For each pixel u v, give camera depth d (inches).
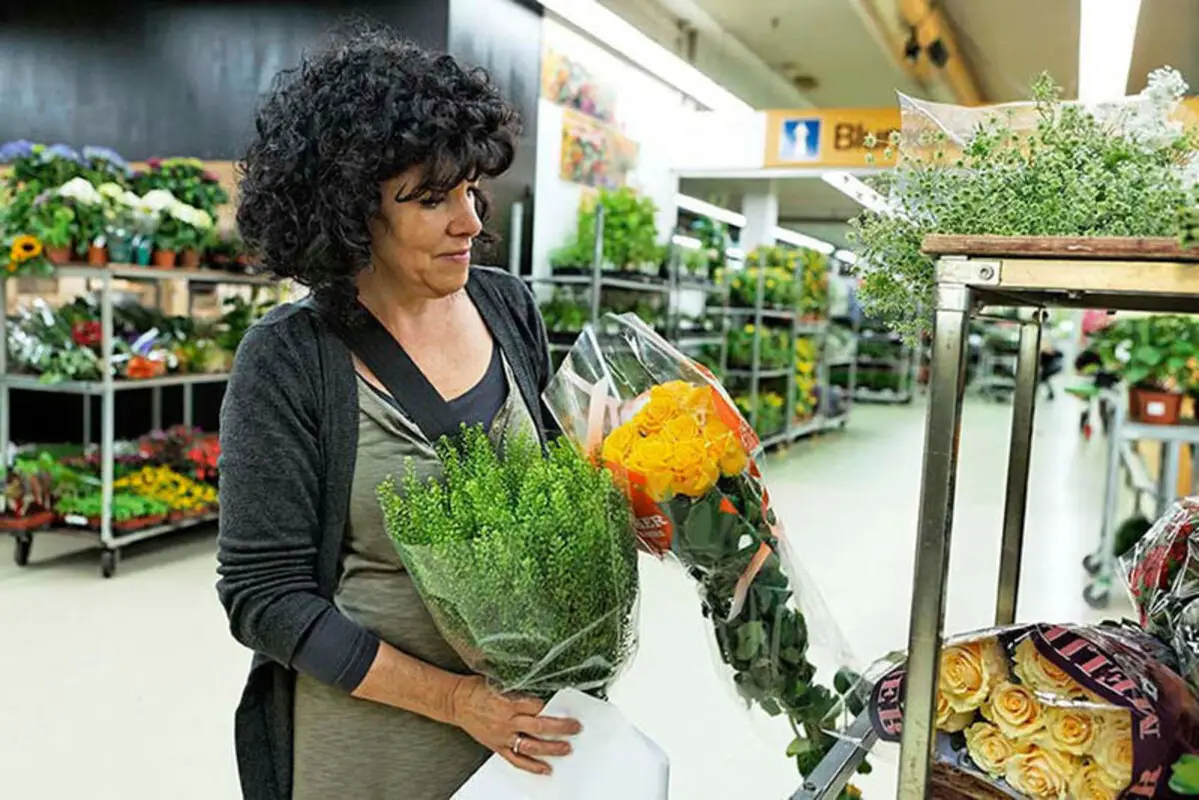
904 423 472.4
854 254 43.0
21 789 103.8
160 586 175.8
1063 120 39.4
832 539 219.3
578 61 291.0
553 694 41.3
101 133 259.1
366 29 50.7
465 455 43.9
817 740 43.7
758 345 349.4
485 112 42.3
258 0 241.0
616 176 322.0
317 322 43.8
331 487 43.0
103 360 181.3
